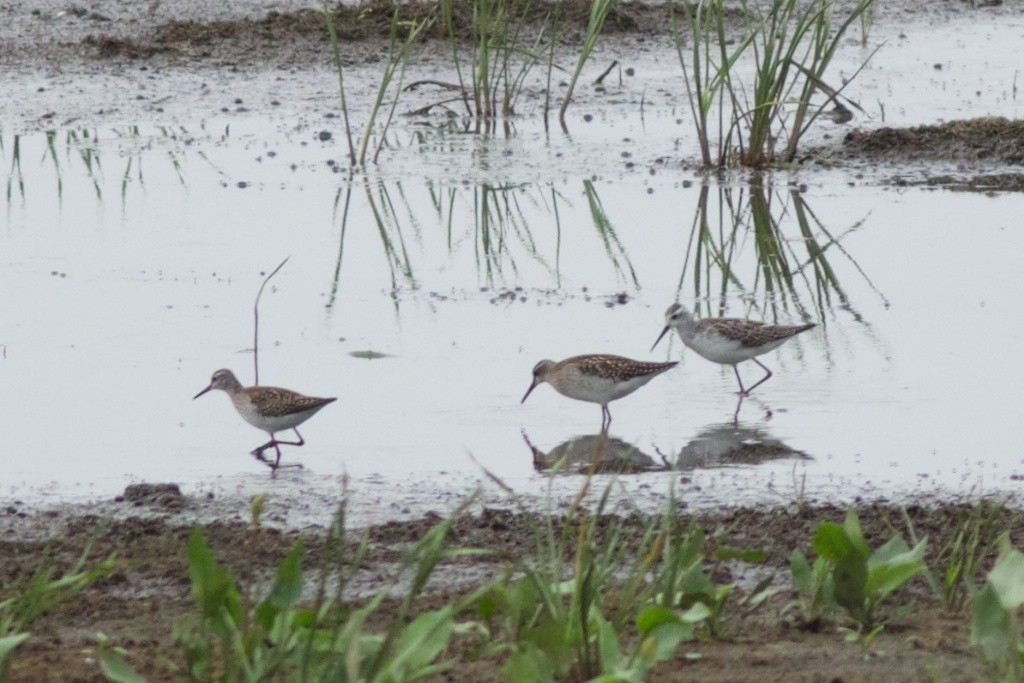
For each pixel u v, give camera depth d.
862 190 21.27
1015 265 17.80
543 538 10.27
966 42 30.19
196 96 25.66
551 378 13.67
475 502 11.20
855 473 11.87
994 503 10.35
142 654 7.73
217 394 13.93
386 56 27.88
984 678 7.15
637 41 29.14
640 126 24.69
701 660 7.55
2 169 21.73
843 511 10.76
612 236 19.31
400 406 13.66
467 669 7.44
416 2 29.47
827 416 13.39
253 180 21.53
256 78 26.67
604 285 17.56
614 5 29.73
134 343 15.16
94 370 14.39
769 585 9.32
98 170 21.81
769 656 7.60
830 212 20.19
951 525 10.40
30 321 15.73
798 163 22.58
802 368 14.84
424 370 14.64
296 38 28.33
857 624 8.18
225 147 23.12
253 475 11.93
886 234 19.22
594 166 22.47
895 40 30.20
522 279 17.70
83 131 23.72
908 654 7.62
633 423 13.43
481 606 7.83
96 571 8.35
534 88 26.86
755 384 14.57
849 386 14.19
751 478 11.77
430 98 25.98
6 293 16.64
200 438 12.83
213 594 6.92
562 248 18.88
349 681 6.27
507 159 22.86
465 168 22.34
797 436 12.90
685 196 20.95
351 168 22.22
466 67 27.61
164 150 22.89
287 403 12.49
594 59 28.20
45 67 26.78
